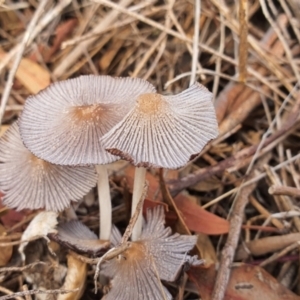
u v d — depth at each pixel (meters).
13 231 0.13
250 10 0.17
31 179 0.12
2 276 0.13
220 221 0.14
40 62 0.17
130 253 0.12
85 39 0.16
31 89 0.16
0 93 0.16
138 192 0.12
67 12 0.17
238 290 0.13
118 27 0.17
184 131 0.11
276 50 0.17
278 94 0.16
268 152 0.15
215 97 0.16
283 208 0.14
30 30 0.15
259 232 0.14
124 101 0.12
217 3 0.16
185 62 0.17
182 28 0.17
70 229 0.13
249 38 0.16
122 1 0.17
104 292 0.12
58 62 0.17
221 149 0.16
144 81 0.12
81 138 0.11
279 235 0.14
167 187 0.14
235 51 0.17
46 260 0.13
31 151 0.11
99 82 0.12
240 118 0.16
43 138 0.11
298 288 0.13
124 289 0.12
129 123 0.11
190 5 0.17
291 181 0.15
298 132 0.16
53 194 0.12
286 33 0.17
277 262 0.14
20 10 0.18
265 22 0.17
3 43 0.17
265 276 0.13
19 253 0.13
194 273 0.13
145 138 0.11
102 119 0.11
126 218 0.14
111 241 0.13
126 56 0.17
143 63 0.17
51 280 0.13
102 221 0.12
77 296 0.12
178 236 0.12
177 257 0.12
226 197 0.15
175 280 0.12
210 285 0.13
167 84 0.15
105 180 0.12
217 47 0.17
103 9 0.17
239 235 0.14
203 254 0.13
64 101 0.12
